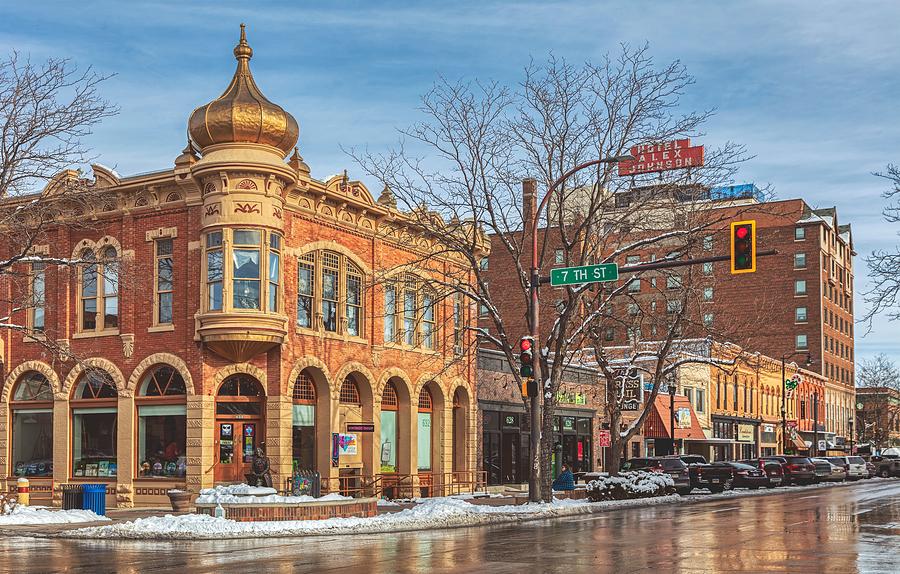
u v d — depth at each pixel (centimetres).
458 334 4116
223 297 3016
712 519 2756
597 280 2925
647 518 2809
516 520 2714
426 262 3922
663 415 6175
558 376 3303
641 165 4028
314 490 3036
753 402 8119
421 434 3916
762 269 10888
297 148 3334
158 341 3167
